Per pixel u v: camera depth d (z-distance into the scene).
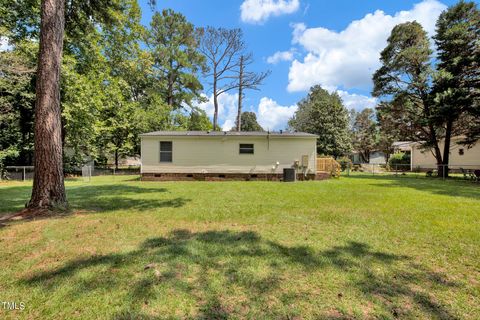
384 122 19.44
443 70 14.32
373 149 32.66
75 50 13.69
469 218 4.66
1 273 2.42
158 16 23.22
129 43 15.23
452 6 14.59
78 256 2.83
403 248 3.15
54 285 2.20
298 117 38.03
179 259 2.76
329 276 2.42
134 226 4.06
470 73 13.88
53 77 5.04
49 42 4.99
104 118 18.17
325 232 3.80
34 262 2.67
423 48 15.70
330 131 26.52
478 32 13.77
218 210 5.26
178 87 25.61
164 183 11.04
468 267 2.65
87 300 1.99
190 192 8.00
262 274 2.44
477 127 14.04
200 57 24.20
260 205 5.80
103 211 5.15
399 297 2.08
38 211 4.81
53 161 5.05
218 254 2.91
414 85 15.99
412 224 4.25
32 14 11.26
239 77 23.88
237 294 2.10
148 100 23.14
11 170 15.01
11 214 4.75
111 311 1.86
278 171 12.84
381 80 17.64
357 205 5.83
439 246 3.23
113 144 19.27
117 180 12.86
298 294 2.10
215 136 12.56
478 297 2.09
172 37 24.20
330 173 14.77
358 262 2.73
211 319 1.78
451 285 2.28
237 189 8.80
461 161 20.16
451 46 14.35
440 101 13.95
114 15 8.59
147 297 2.04
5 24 10.89
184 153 12.64
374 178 14.61
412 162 23.94
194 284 2.24
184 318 1.79
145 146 12.53
